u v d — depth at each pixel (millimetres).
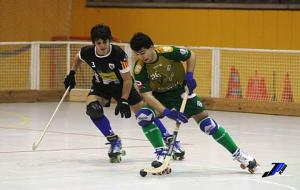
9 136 19688
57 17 30703
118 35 31438
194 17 29750
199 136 19906
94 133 20422
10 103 28188
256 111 25812
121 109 14922
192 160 15898
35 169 14734
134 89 15820
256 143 18781
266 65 25688
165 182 13398
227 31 29094
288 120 24031
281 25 27969
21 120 23281
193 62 14305
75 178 13789
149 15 30750
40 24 30688
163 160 14344
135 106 15859
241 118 24422
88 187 12930
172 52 14195
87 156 16438
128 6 31172
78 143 18484
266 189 12781
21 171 14492
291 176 14055
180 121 13984
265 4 28250
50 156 16391
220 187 12961
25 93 28438
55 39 30719
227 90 26422
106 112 25688
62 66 28656
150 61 14086
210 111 26266
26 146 17891
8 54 28297
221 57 26453
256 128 21891
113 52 15117
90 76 28375
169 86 14469
